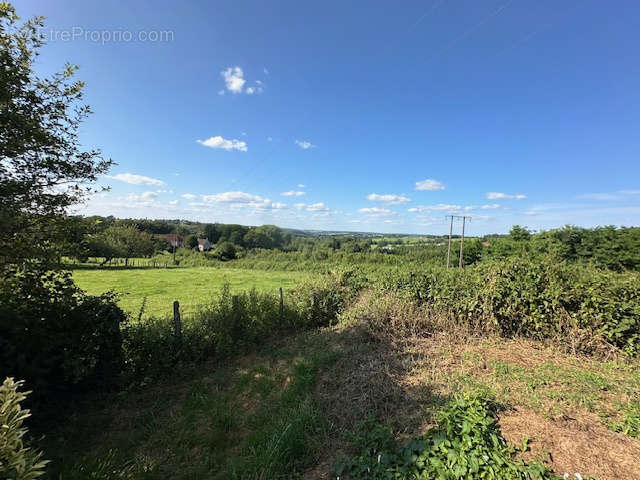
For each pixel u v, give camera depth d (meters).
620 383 3.73
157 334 5.45
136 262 46.62
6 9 3.66
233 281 25.00
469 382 3.82
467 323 6.03
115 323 4.82
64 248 4.23
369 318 6.56
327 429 3.23
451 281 6.89
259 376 5.17
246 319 7.10
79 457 3.22
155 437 3.63
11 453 1.30
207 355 6.16
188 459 3.25
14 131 3.65
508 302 5.74
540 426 2.79
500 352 5.01
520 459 2.35
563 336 5.20
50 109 4.10
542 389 3.55
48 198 4.12
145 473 2.91
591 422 2.88
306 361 5.36
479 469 2.24
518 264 6.11
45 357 3.84
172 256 51.22
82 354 4.27
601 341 4.93
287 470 2.77
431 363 4.54
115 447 3.45
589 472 2.26
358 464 2.52
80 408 4.21
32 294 3.97
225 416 3.88
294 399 4.01
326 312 9.14
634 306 4.78
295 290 9.92
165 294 17.80
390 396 3.61
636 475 2.23
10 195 3.63
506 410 3.09
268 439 3.14
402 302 6.72
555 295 5.32
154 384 5.06
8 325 3.52
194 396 4.62
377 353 5.18
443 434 2.55
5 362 3.51
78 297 4.62
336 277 11.03
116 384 4.75
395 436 2.84
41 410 3.84
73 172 4.32
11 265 3.85
